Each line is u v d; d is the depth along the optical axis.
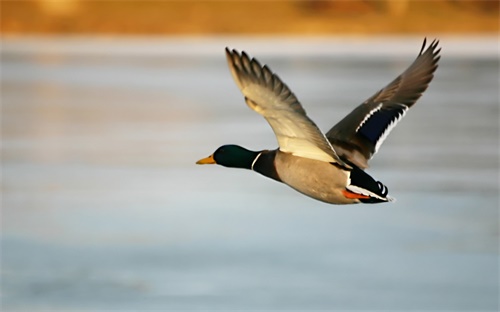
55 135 25.42
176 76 41.81
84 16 57.50
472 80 37.72
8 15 57.12
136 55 49.91
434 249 14.95
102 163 21.48
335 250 15.02
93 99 33.62
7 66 44.75
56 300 13.25
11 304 13.11
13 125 27.16
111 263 14.47
